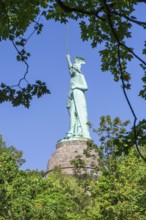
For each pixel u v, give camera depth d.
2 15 16.67
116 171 43.34
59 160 89.31
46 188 51.53
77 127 97.00
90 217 43.31
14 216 44.25
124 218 41.19
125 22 16.66
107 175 43.56
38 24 17.38
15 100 15.61
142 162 42.81
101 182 43.44
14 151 72.00
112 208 41.12
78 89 99.88
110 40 17.25
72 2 17.08
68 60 104.06
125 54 17.17
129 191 41.88
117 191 42.16
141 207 39.78
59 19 17.52
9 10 17.12
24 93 15.57
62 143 93.12
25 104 15.68
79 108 98.00
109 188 42.91
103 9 14.80
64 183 59.66
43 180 52.12
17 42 16.97
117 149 14.64
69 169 87.00
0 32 17.17
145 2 13.83
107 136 44.50
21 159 71.31
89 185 45.75
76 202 55.75
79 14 17.33
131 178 42.88
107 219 41.91
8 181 46.62
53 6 17.22
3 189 44.56
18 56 16.88
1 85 15.52
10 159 48.25
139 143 14.41
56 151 92.25
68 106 100.12
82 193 56.47
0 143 73.69
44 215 45.31
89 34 17.36
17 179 46.50
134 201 40.41
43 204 46.72
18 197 45.19
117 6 16.30
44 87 15.62
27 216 44.56
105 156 44.38
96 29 17.27
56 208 46.84
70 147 91.06
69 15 17.38
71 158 88.81
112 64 17.39
